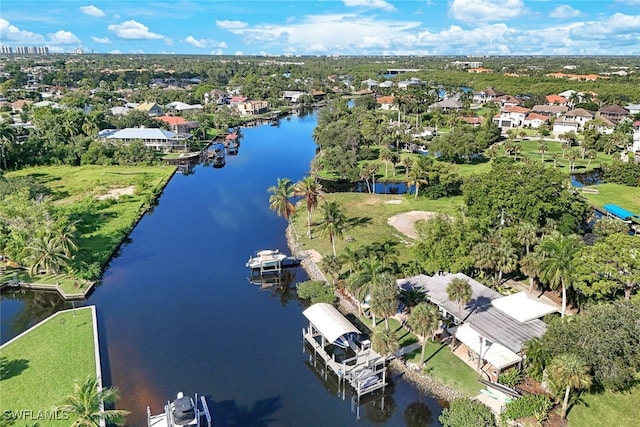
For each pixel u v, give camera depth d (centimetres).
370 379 4797
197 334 5778
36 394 4434
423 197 10919
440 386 4719
